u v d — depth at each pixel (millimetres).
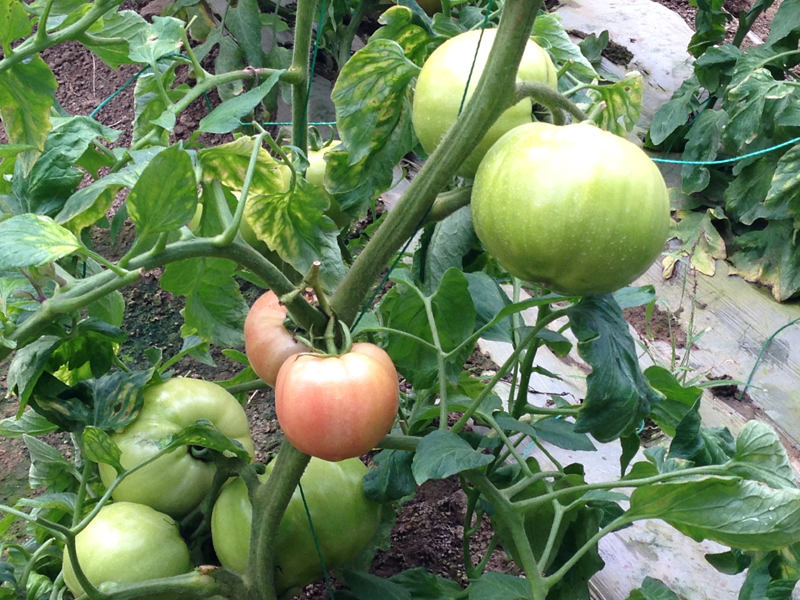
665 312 1101
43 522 417
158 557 508
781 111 1093
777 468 438
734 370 1001
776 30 1179
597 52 1390
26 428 580
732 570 564
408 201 443
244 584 500
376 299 969
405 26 552
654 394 497
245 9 1178
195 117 1309
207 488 553
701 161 1149
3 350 424
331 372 416
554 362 969
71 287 428
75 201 452
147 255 408
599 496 494
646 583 525
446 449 464
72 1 585
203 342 647
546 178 381
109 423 539
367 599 541
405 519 756
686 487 437
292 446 480
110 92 1394
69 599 583
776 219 1132
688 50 1375
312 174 706
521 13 383
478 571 634
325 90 1334
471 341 550
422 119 475
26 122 512
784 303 1097
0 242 371
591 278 400
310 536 540
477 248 701
